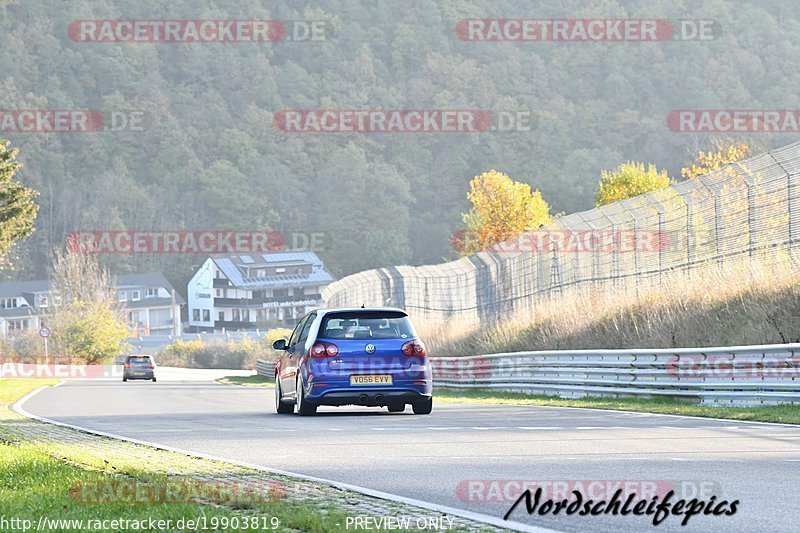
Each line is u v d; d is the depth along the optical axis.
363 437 40.66
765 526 20.91
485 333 107.12
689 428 42.00
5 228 149.75
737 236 77.06
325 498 24.48
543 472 28.92
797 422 42.94
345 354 53.66
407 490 26.30
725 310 72.50
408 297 146.75
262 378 160.12
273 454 35.22
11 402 77.94
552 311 94.38
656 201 86.62
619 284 90.19
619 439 37.72
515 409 57.94
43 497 24.69
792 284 68.75
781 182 72.38
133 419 55.47
